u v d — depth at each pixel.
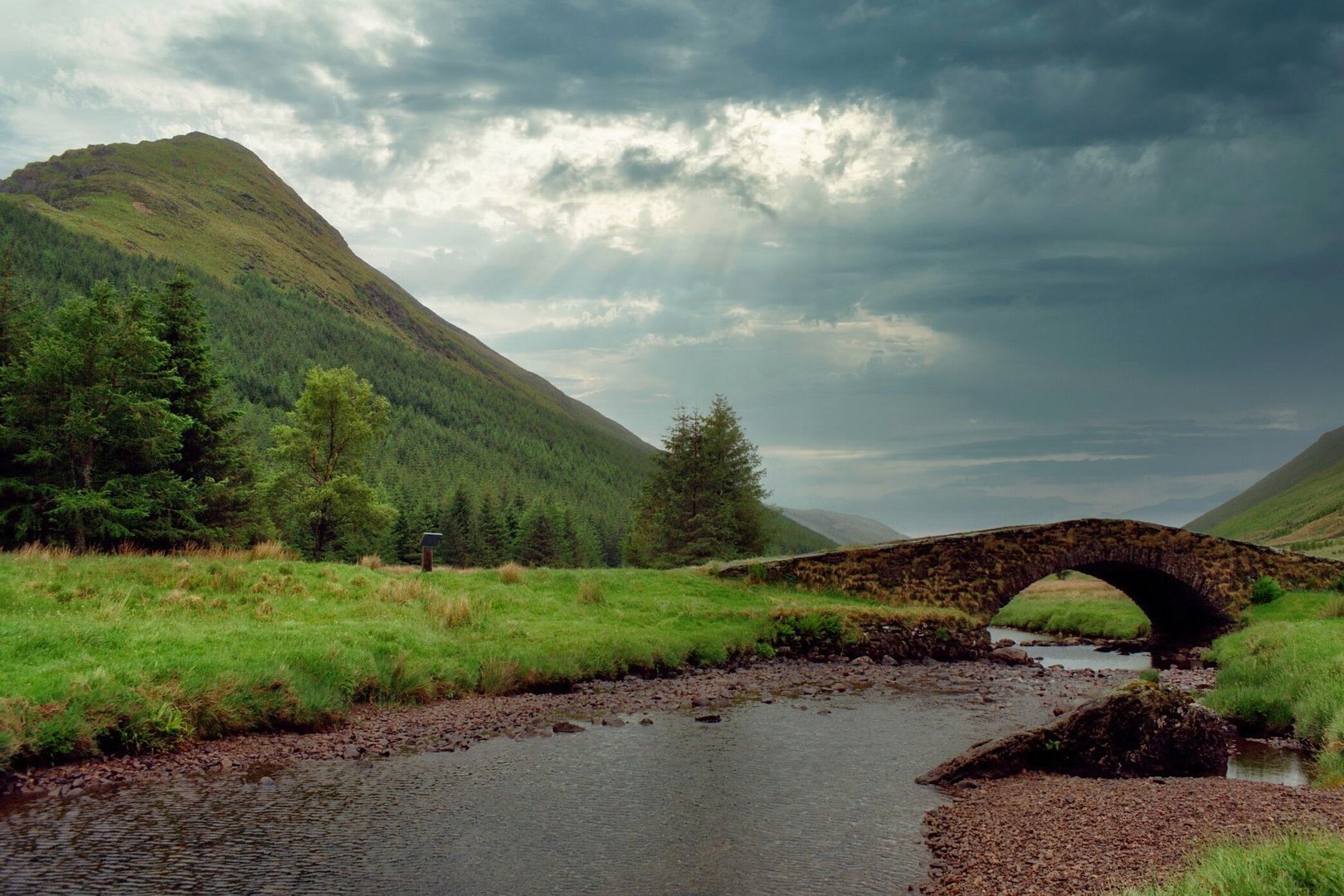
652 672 26.59
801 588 37.16
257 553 29.42
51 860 10.33
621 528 171.25
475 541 113.56
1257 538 173.12
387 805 13.17
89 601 21.19
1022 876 10.06
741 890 10.09
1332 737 16.55
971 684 27.36
